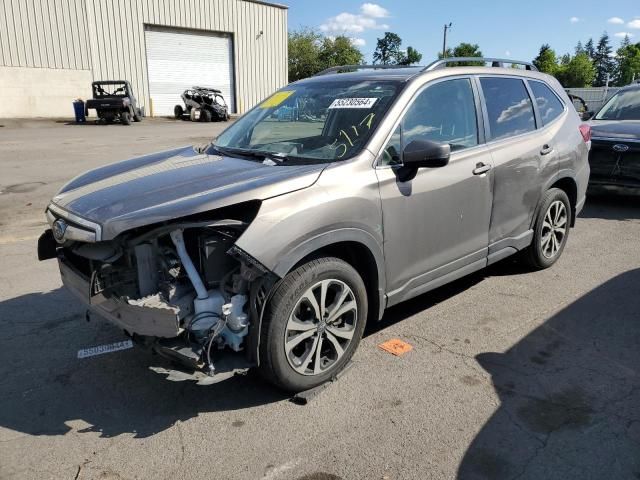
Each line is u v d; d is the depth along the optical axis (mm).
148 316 2871
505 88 4738
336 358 3424
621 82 99500
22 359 3787
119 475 2668
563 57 97688
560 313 4445
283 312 3041
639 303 4629
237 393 3367
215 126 25453
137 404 3270
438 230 3906
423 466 2709
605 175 7863
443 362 3688
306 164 3480
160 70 31156
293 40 63719
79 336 4117
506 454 2793
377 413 3137
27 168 11688
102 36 28484
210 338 2941
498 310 4508
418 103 3875
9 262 5742
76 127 23406
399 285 3742
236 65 34312
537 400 3256
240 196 2947
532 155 4723
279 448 2852
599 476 2641
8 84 26312
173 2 30594
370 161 3477
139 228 2939
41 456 2809
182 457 2793
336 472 2672
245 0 33688
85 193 3373
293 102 4316
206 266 2969
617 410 3154
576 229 7051
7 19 25719
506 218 4578
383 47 116188
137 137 18969
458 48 91438
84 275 3289
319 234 3113
